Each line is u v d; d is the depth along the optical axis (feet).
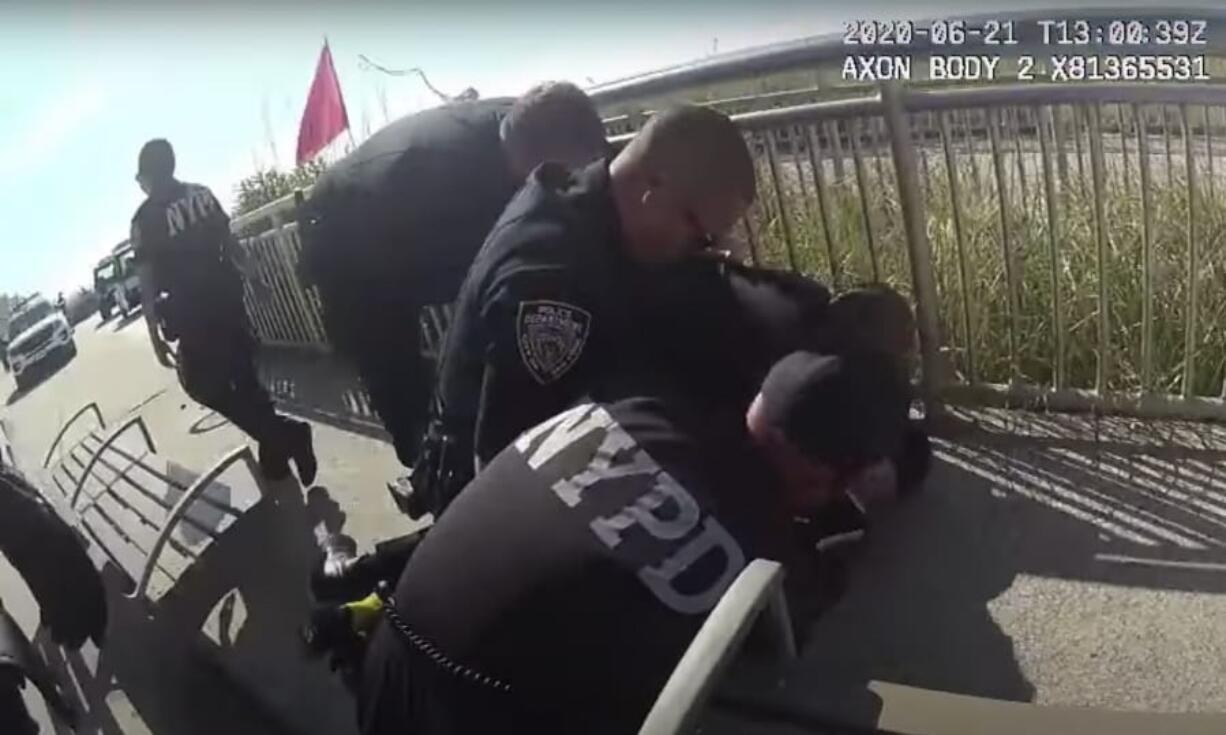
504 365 8.05
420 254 11.44
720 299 7.81
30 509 11.75
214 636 12.25
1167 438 10.31
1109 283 10.58
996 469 10.27
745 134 11.12
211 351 14.21
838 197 11.27
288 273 19.07
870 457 6.55
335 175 11.77
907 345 7.66
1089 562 9.05
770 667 6.70
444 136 11.46
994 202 11.10
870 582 9.11
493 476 6.70
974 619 8.66
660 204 7.92
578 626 6.08
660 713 4.98
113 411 21.85
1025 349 11.16
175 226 14.15
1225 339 10.37
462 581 6.45
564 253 8.00
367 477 14.35
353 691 8.99
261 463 14.66
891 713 6.47
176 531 14.51
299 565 12.98
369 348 12.13
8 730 10.23
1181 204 10.52
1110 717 6.43
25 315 26.73
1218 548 8.93
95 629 12.17
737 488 6.39
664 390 7.48
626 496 6.27
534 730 6.22
